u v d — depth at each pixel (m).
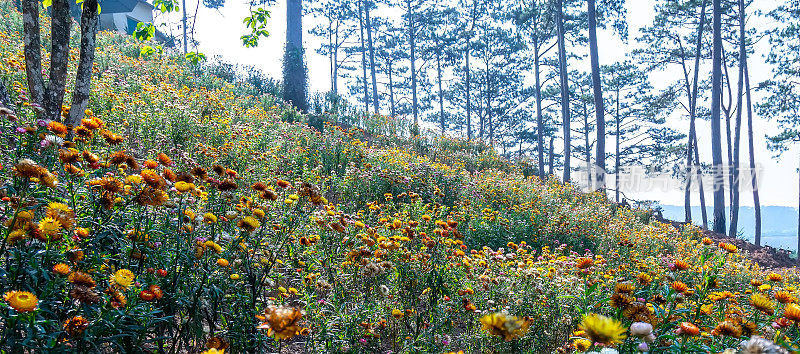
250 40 7.14
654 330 2.75
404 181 9.41
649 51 36.00
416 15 43.44
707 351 2.63
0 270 2.32
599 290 4.03
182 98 9.95
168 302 2.99
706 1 29.72
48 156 3.73
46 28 12.21
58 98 6.08
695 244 15.48
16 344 2.28
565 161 28.33
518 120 51.31
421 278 4.80
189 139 8.23
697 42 33.12
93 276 2.76
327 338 3.59
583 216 12.72
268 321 2.17
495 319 1.84
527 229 9.91
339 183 8.88
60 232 2.62
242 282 3.53
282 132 11.70
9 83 7.09
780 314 3.01
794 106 30.20
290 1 23.02
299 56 21.89
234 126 9.50
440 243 5.28
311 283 4.13
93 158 3.14
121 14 30.28
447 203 10.54
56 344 2.38
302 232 4.61
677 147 39.91
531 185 15.67
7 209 2.68
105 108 7.74
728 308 4.23
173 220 3.20
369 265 4.08
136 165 3.28
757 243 27.77
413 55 43.56
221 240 3.47
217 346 2.96
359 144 12.01
